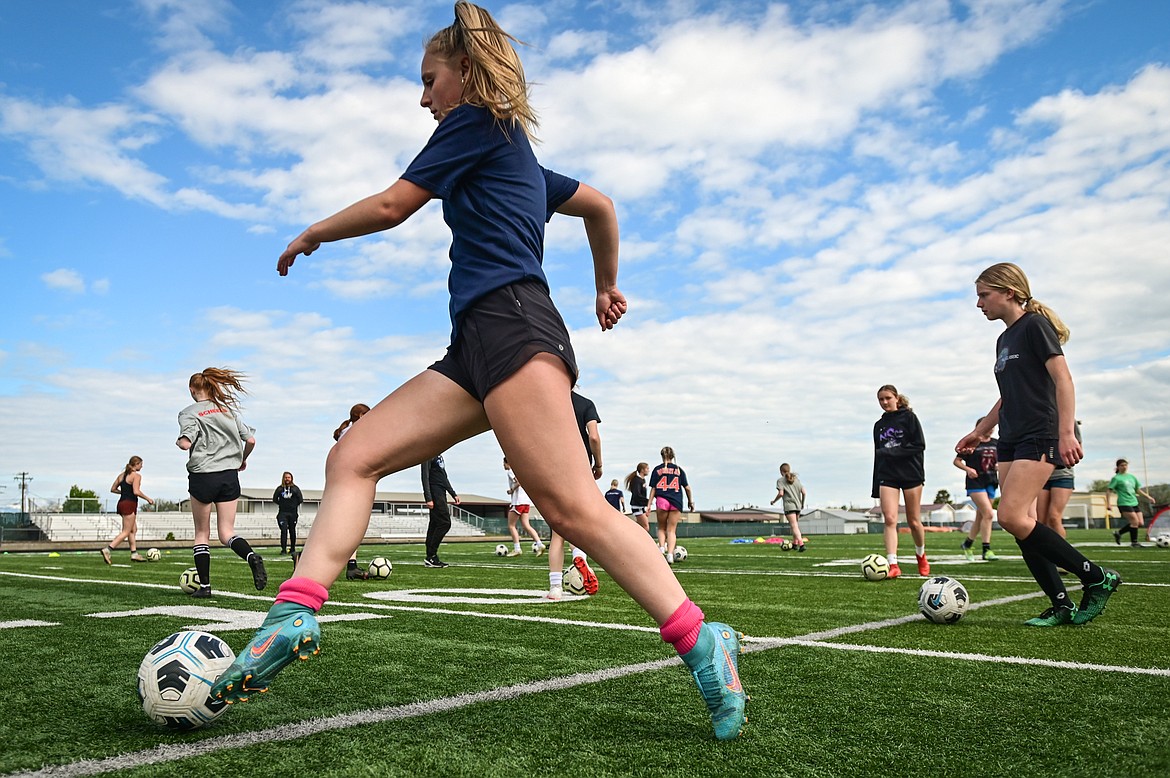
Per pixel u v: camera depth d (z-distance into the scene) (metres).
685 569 11.80
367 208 2.41
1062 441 4.99
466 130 2.49
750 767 2.27
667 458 14.51
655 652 4.24
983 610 6.11
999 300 5.35
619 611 6.22
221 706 2.66
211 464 7.60
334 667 3.81
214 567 12.84
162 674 2.62
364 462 2.65
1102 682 3.41
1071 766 2.27
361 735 2.61
